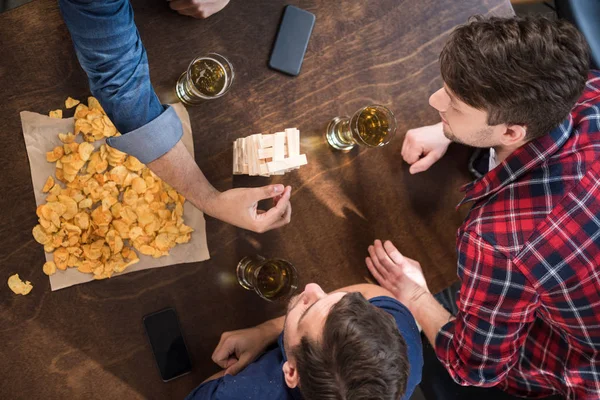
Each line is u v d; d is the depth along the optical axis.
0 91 1.18
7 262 1.19
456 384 1.66
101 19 0.94
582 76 0.98
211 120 1.30
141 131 1.07
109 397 1.25
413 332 1.31
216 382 1.18
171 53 1.27
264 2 1.33
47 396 1.22
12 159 1.19
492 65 0.95
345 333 0.93
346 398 0.92
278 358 1.22
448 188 1.50
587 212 1.12
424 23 1.45
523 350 1.52
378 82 1.43
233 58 1.32
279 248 1.37
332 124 1.38
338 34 1.39
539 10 2.18
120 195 1.26
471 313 1.25
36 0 1.19
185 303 1.31
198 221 1.30
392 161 1.45
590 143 1.14
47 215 1.19
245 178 1.35
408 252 1.48
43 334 1.21
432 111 1.48
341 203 1.41
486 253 1.15
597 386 1.32
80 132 1.23
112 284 1.25
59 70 1.21
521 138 1.07
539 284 1.15
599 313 1.20
